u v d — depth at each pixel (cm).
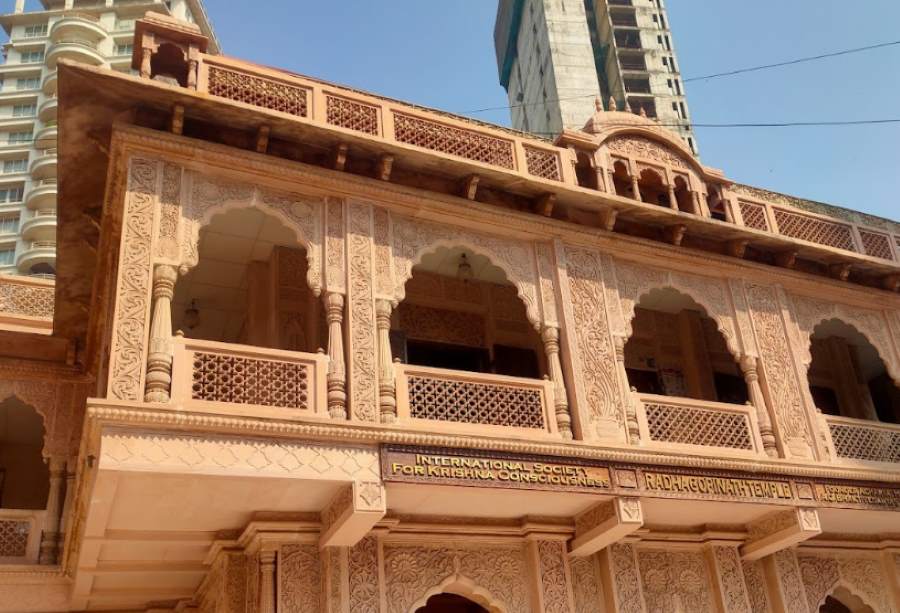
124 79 773
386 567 865
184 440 702
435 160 920
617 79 4984
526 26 5150
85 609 1046
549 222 989
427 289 1136
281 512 819
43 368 1137
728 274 1102
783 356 1085
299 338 1006
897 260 1261
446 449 814
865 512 1027
